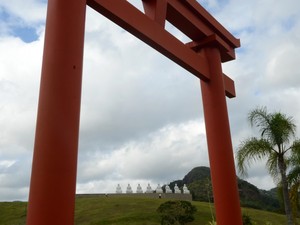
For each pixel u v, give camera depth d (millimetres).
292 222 14609
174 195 54969
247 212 45406
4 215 48281
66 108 5523
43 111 5445
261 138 15125
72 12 6094
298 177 15047
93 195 57469
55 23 5949
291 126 15180
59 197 5090
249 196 60969
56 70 5660
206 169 87438
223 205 8836
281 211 52281
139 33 7633
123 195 56906
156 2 8359
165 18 8664
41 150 5238
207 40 10102
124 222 38719
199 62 9602
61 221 5023
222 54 10836
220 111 9602
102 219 40812
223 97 9836
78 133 5629
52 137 5297
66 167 5266
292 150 15047
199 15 9898
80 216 43125
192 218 33938
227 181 9000
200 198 56344
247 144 14914
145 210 43312
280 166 15023
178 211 33562
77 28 6070
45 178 5098
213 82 9859
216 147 9312
